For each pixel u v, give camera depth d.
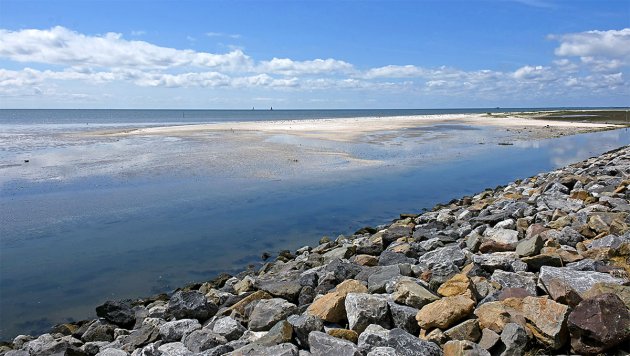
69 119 110.25
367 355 5.45
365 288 7.56
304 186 20.53
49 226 14.65
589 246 8.78
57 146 34.44
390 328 6.36
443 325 5.95
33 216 15.61
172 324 7.38
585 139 44.41
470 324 5.77
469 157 31.41
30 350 7.35
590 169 20.27
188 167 24.38
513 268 7.90
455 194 20.03
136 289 10.48
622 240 8.36
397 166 26.44
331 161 27.14
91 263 11.88
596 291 6.02
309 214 16.41
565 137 46.59
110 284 10.71
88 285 10.64
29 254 12.40
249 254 12.64
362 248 11.11
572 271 6.92
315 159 27.66
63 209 16.44
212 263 11.99
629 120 72.75
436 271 8.16
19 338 8.02
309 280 8.76
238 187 20.03
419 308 6.51
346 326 6.57
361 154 30.61
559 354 5.43
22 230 14.23
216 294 8.99
